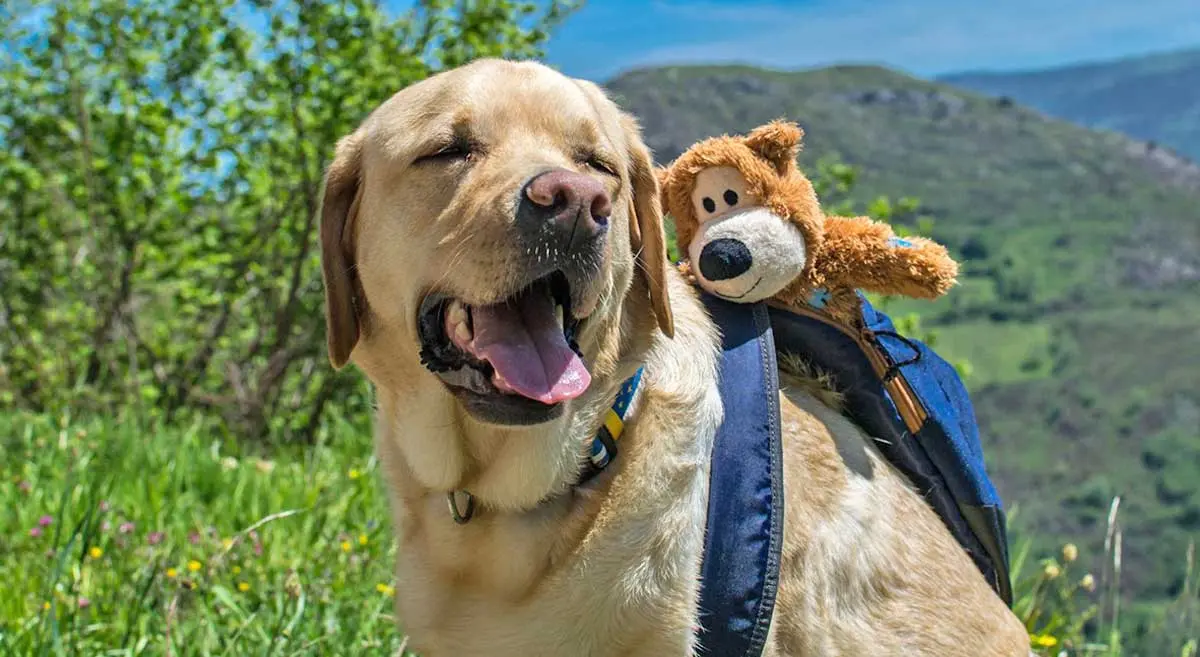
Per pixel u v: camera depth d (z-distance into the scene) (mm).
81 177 2297
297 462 1784
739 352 908
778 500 870
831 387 973
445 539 864
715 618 854
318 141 2172
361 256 884
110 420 1843
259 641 1076
